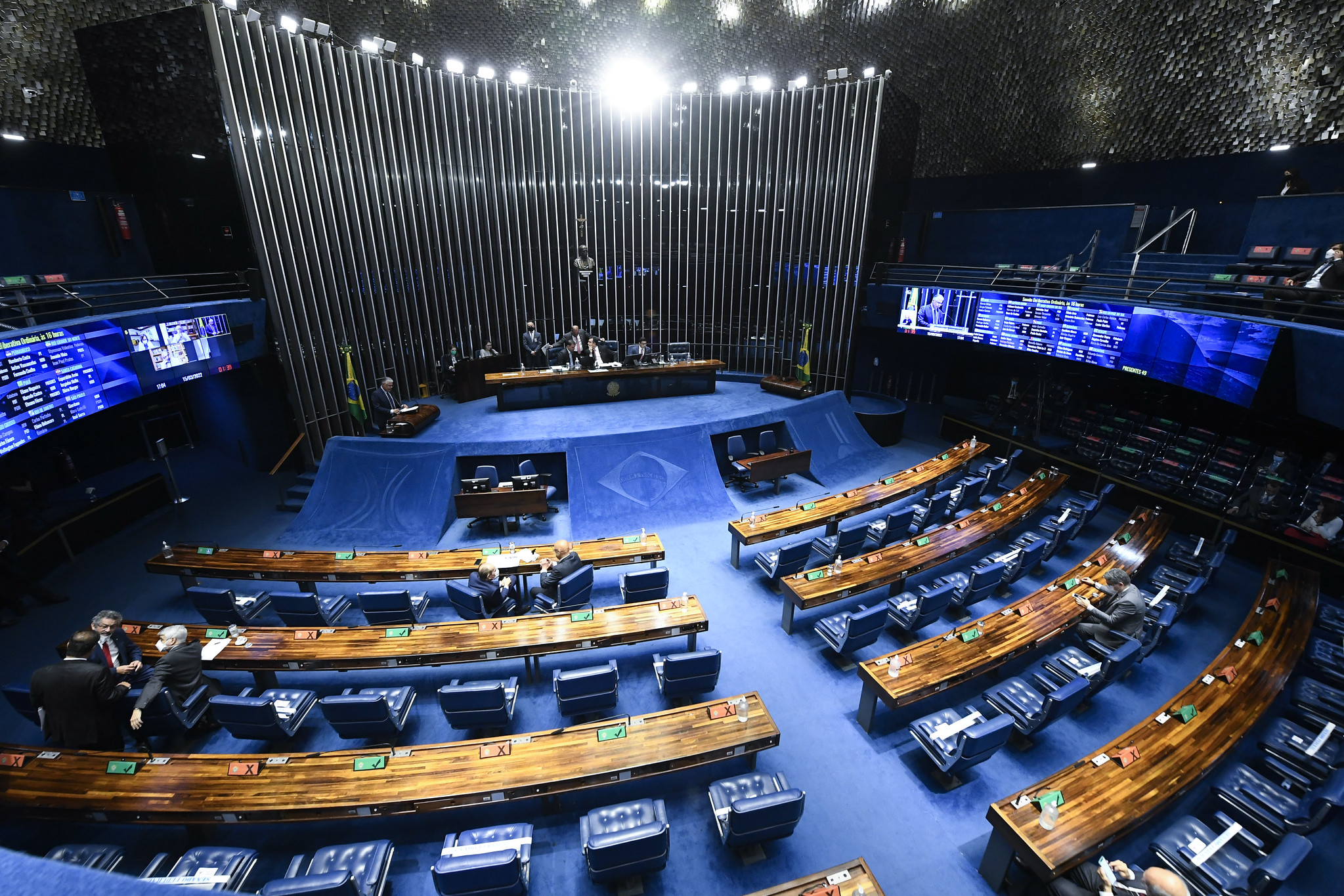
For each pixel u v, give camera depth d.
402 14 15.47
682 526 10.73
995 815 4.65
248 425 12.51
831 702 6.77
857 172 14.83
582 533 10.52
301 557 8.23
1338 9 9.91
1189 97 11.93
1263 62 10.84
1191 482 11.26
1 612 8.26
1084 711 6.69
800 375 15.75
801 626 8.03
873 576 7.77
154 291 10.72
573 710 6.04
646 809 5.04
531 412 13.46
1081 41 12.80
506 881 4.28
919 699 5.93
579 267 15.79
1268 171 11.36
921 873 5.02
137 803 4.73
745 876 4.99
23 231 9.09
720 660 6.40
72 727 5.31
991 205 15.56
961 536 8.77
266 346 11.52
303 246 12.05
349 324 13.21
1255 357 7.76
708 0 16.33
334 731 6.35
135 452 13.08
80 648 5.35
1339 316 7.54
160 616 8.16
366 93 13.05
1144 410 13.08
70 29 10.62
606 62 16.95
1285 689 6.90
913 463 13.40
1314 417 7.15
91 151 11.30
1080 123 13.55
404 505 10.60
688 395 14.93
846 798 5.66
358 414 12.96
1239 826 4.86
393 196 13.80
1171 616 6.95
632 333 17.48
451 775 4.98
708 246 16.69
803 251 15.97
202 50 10.25
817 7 15.66
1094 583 7.64
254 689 6.84
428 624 6.75
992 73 14.23
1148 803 4.75
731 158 15.89
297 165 11.86
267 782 4.91
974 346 16.89
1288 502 9.52
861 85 14.27
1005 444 13.61
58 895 0.73
